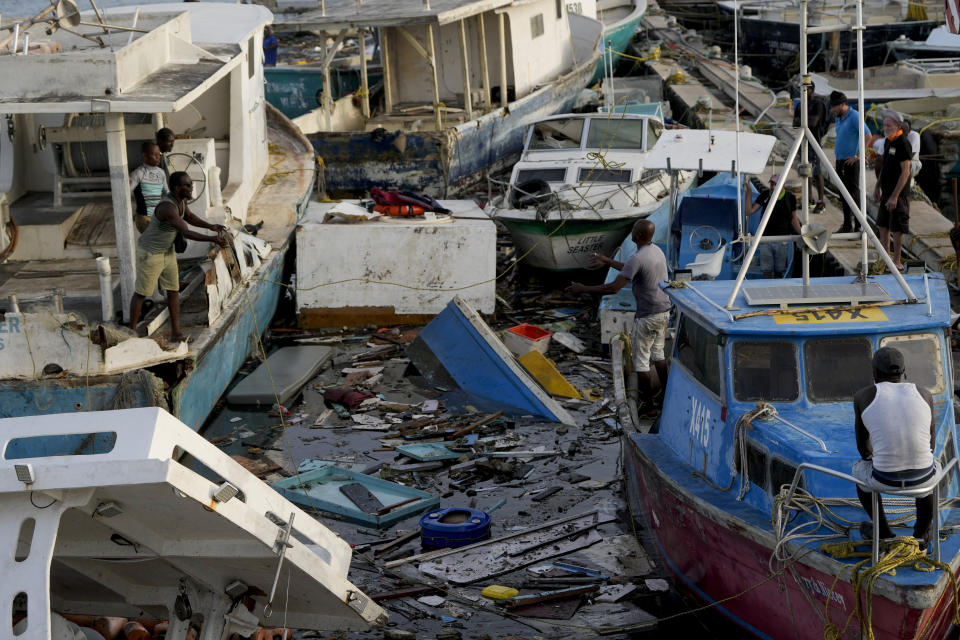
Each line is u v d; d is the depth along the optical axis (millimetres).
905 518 6723
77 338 9961
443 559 9273
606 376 13336
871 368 7609
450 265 15000
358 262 15000
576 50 27125
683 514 8016
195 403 11234
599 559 9211
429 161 19609
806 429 7324
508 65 22250
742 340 7738
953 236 13469
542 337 13883
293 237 15586
